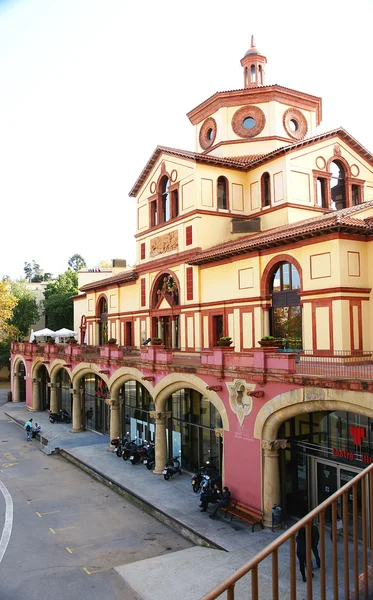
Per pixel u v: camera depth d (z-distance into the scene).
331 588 12.60
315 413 17.75
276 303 23.62
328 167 29.72
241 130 33.91
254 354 17.94
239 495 18.94
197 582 14.29
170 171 32.69
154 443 27.91
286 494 18.44
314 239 20.78
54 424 39.88
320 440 17.55
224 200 31.34
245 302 25.16
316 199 29.34
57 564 16.34
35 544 18.02
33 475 26.94
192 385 22.02
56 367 40.97
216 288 27.72
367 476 5.75
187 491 22.23
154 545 17.66
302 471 18.31
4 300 56.31
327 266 20.19
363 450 15.88
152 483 23.56
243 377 18.58
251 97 33.62
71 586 14.80
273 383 17.20
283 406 16.66
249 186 31.67
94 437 34.41
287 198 28.20
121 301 40.06
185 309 30.42
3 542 18.23
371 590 5.69
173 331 32.12
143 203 36.22
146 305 35.38
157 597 13.76
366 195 31.03
